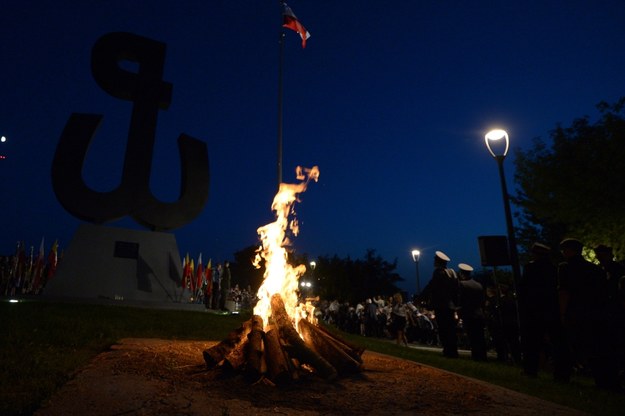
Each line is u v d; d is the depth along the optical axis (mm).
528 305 6727
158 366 4727
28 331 6480
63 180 15523
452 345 8930
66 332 6730
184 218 17156
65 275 14977
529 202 18641
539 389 5297
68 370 4332
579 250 6188
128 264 15992
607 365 5754
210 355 4711
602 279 6035
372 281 42844
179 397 3609
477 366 7238
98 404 3285
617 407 4551
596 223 15141
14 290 18078
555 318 6457
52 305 11023
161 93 17875
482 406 4008
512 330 9234
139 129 17250
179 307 15633
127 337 7281
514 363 9094
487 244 9172
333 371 4680
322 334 5438
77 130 16172
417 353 9109
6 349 5109
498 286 9656
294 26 15984
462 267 9773
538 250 6938
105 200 15992
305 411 3537
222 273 20922
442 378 5191
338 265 42906
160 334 7996
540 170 17094
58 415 2986
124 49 17859
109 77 17188
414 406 3885
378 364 5977
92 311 10539
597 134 15914
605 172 15039
